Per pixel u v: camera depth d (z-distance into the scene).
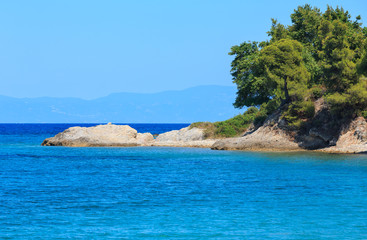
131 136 169.38
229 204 53.44
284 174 79.50
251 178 75.44
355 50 130.50
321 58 131.62
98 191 63.69
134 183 71.56
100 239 39.09
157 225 43.59
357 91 116.06
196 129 171.75
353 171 82.38
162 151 138.50
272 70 131.25
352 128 119.88
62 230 41.91
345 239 38.94
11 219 46.09
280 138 131.00
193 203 54.28
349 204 52.97
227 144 139.25
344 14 166.50
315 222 44.50
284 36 154.00
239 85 167.62
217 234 40.50
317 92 133.00
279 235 40.16
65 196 59.44
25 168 94.62
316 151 122.12
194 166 95.56
